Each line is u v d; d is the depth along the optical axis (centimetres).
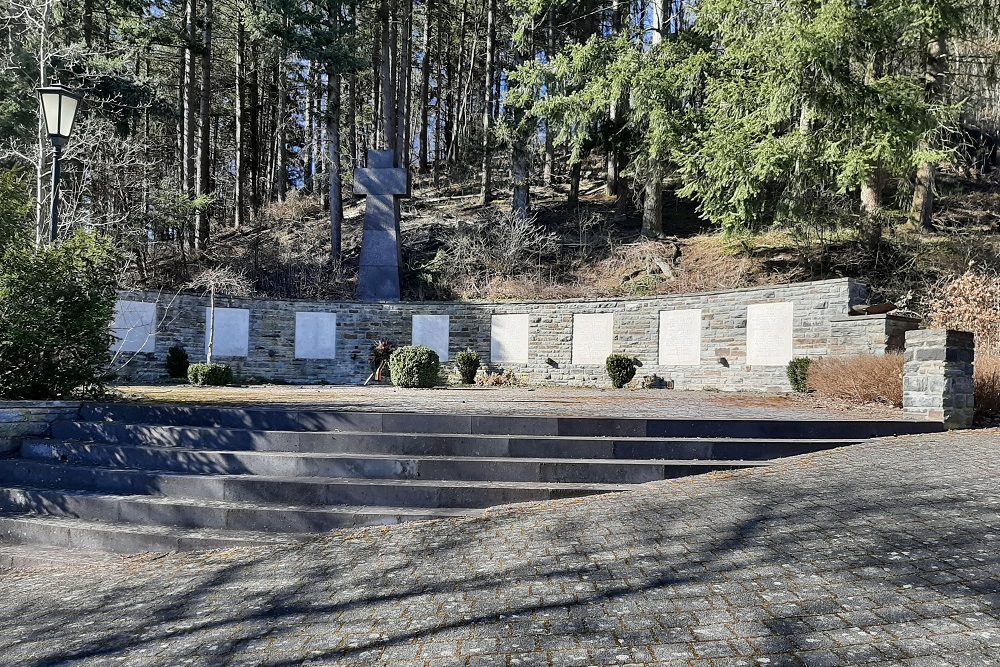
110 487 762
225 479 718
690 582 428
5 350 957
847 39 1745
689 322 2022
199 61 3825
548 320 2277
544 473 727
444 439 779
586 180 4041
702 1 2188
